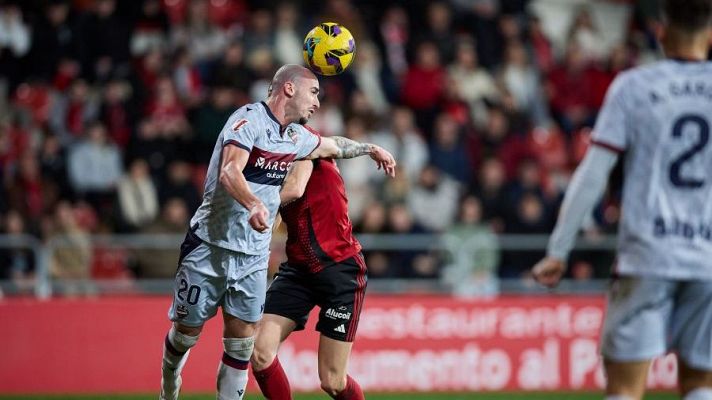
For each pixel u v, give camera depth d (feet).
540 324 121.49
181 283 65.57
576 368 121.60
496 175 139.54
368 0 181.06
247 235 64.64
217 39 164.96
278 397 69.92
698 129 48.26
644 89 48.96
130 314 116.47
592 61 176.04
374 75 164.66
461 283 126.82
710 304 48.52
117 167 145.69
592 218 140.87
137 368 115.96
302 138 65.92
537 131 161.99
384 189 138.72
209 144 145.38
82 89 154.30
